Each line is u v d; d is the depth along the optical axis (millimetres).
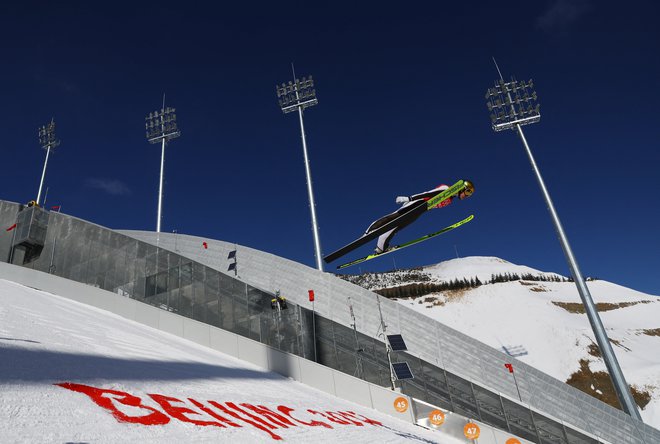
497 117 27844
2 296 11102
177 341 16922
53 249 25641
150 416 4996
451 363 20359
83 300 21641
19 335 7027
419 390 18672
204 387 7895
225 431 5348
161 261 22859
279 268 24422
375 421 12227
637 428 18984
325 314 22250
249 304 20734
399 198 14398
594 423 19312
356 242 15430
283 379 16172
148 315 20406
